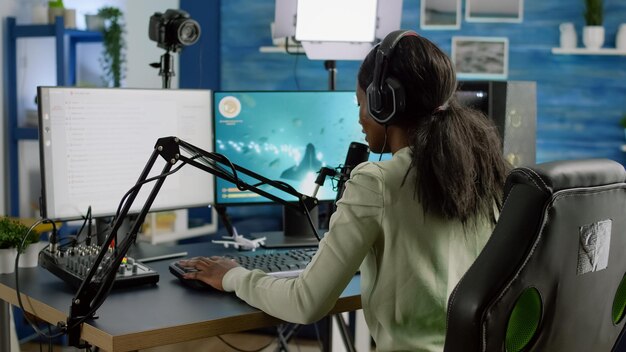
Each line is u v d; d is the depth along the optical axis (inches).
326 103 92.1
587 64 153.9
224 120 89.3
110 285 58.5
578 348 46.0
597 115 154.4
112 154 81.4
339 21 107.2
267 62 154.7
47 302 64.5
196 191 87.9
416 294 56.4
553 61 154.3
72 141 78.6
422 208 56.3
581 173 44.2
